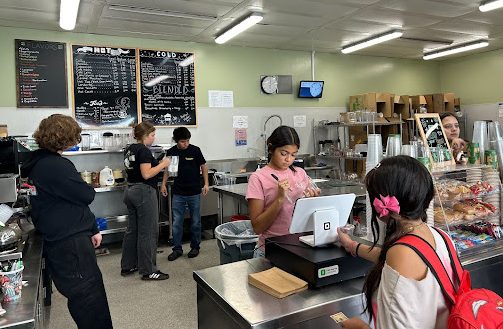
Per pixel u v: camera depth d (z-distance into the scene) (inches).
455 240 79.7
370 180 42.9
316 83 247.9
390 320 37.6
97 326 87.4
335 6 164.6
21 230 91.0
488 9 167.5
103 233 186.7
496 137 96.5
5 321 52.1
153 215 144.9
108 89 197.8
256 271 65.7
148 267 145.6
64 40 188.4
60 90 188.1
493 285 77.5
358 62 269.1
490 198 88.0
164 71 210.2
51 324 115.2
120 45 200.2
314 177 251.8
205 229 222.2
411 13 177.3
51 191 82.7
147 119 206.7
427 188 40.9
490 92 272.7
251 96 235.1
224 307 54.7
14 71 179.9
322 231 61.6
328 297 54.6
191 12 165.8
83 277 85.0
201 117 221.1
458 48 250.5
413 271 38.0
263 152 238.8
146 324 113.0
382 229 54.0
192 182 173.8
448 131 101.2
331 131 260.4
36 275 69.1
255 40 218.5
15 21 170.7
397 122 239.5
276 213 73.8
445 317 38.5
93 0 149.2
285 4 160.1
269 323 48.8
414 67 291.7
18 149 97.2
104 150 189.3
